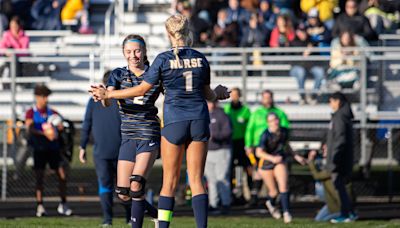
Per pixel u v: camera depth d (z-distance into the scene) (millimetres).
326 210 49812
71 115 72312
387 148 66062
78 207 58250
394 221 49438
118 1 81875
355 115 66500
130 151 32031
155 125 31859
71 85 73750
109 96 29906
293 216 53125
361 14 75375
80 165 72188
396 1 81062
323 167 55000
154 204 57000
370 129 65125
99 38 81625
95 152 43688
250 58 68312
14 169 64938
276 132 50625
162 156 29609
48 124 53469
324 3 77938
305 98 68375
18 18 74062
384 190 64938
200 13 78188
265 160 50844
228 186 54781
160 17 85125
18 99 69375
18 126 62250
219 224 44812
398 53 73312
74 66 74688
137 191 31203
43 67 69812
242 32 73938
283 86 68500
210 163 54812
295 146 65125
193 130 29203
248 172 60156
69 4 83250
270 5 78375
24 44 73562
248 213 54969
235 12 75438
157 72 29234
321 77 67438
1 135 65625
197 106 29359
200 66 29422
